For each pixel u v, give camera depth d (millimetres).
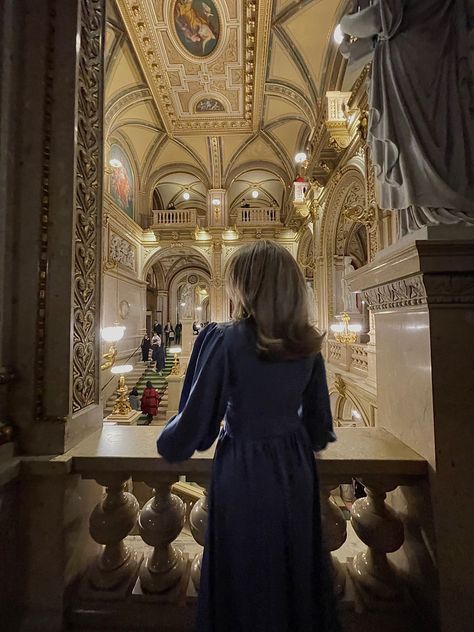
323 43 7055
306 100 8406
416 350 1104
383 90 1194
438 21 1153
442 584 963
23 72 1234
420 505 1079
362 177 5559
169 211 14500
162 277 21719
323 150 6953
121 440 1261
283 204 14359
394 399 1275
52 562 1091
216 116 11023
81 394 1283
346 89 6613
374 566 1149
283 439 821
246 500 771
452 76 1132
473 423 992
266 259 809
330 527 1084
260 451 799
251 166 13789
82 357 1294
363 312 8367
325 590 798
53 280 1200
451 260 959
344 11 6367
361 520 1124
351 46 1369
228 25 7434
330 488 1124
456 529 972
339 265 8258
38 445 1137
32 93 1229
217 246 14172
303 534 785
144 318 14359
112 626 1079
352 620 1063
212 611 767
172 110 10719
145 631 1071
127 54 8125
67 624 1087
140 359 13961
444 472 986
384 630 1043
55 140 1229
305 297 814
